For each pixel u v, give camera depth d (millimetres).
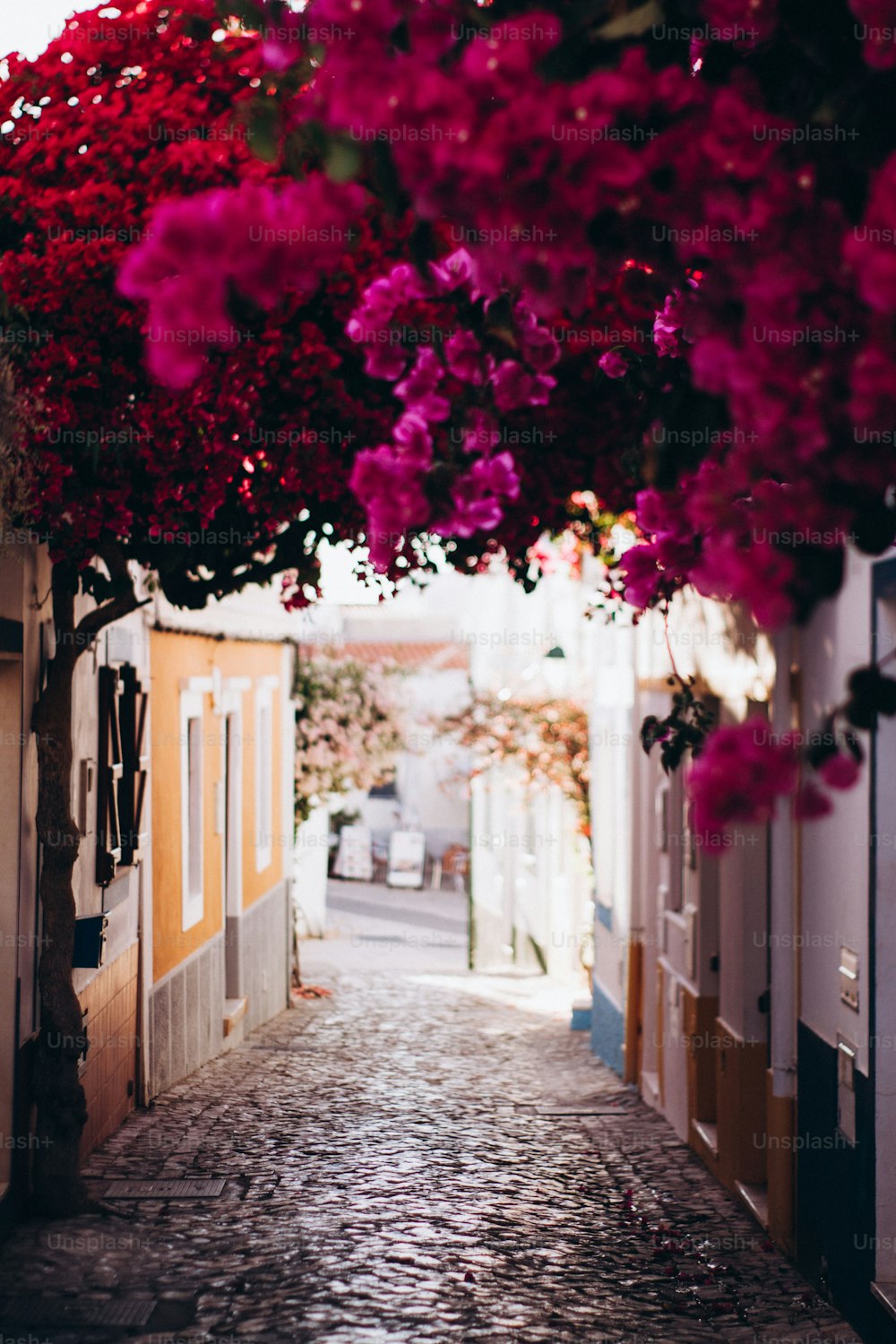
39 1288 6516
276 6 4074
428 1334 6000
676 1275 7242
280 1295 6461
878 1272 6164
